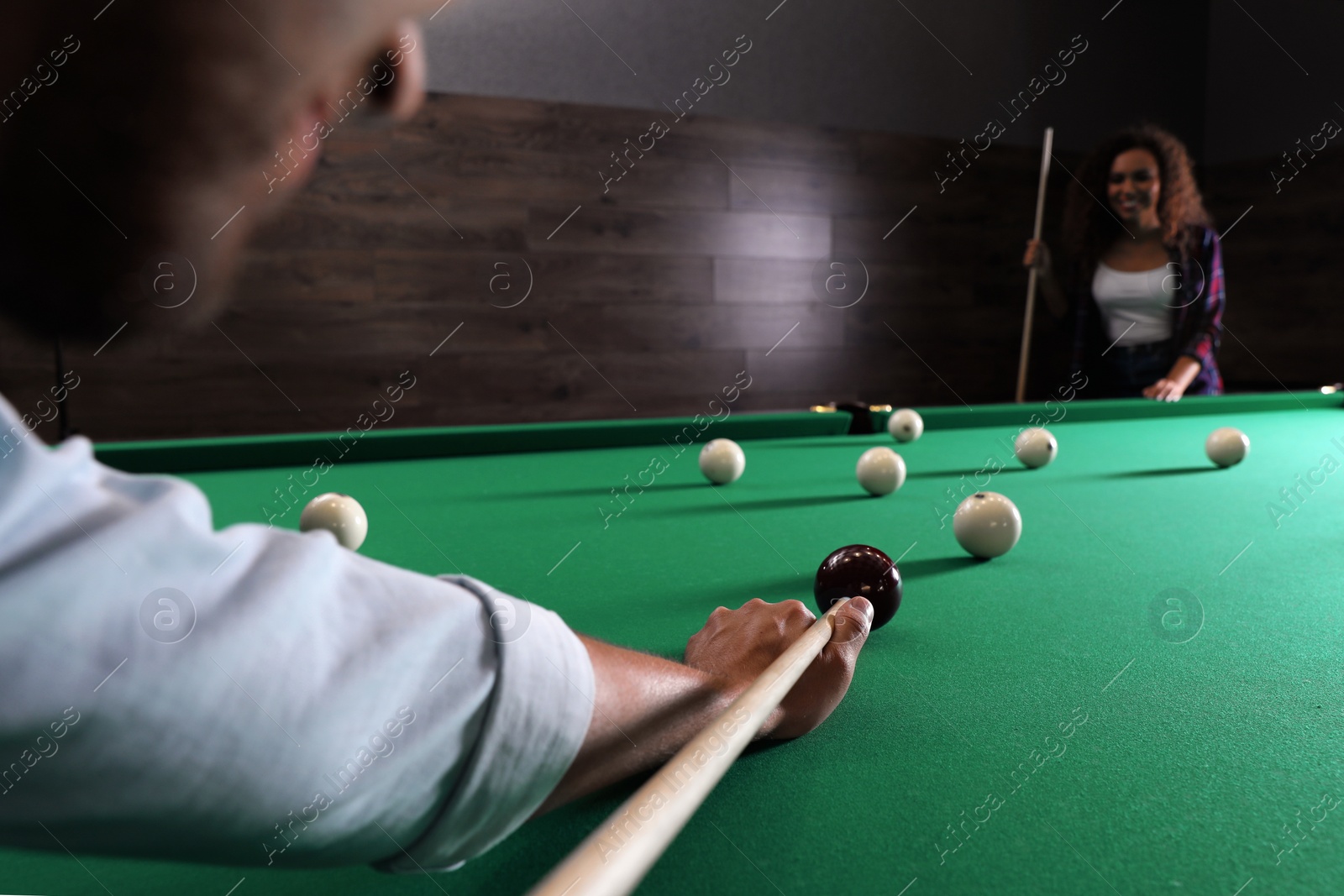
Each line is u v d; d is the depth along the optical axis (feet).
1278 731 2.83
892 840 2.23
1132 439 9.83
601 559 4.98
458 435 8.56
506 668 1.52
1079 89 20.93
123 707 1.09
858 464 6.82
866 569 3.83
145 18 0.89
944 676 3.29
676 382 18.54
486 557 5.01
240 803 1.23
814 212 19.15
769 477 7.57
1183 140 22.07
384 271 16.34
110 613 1.08
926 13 19.47
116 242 0.94
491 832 1.62
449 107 16.39
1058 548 5.27
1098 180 14.29
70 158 0.91
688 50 17.83
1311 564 4.86
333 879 2.09
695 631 3.77
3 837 1.18
